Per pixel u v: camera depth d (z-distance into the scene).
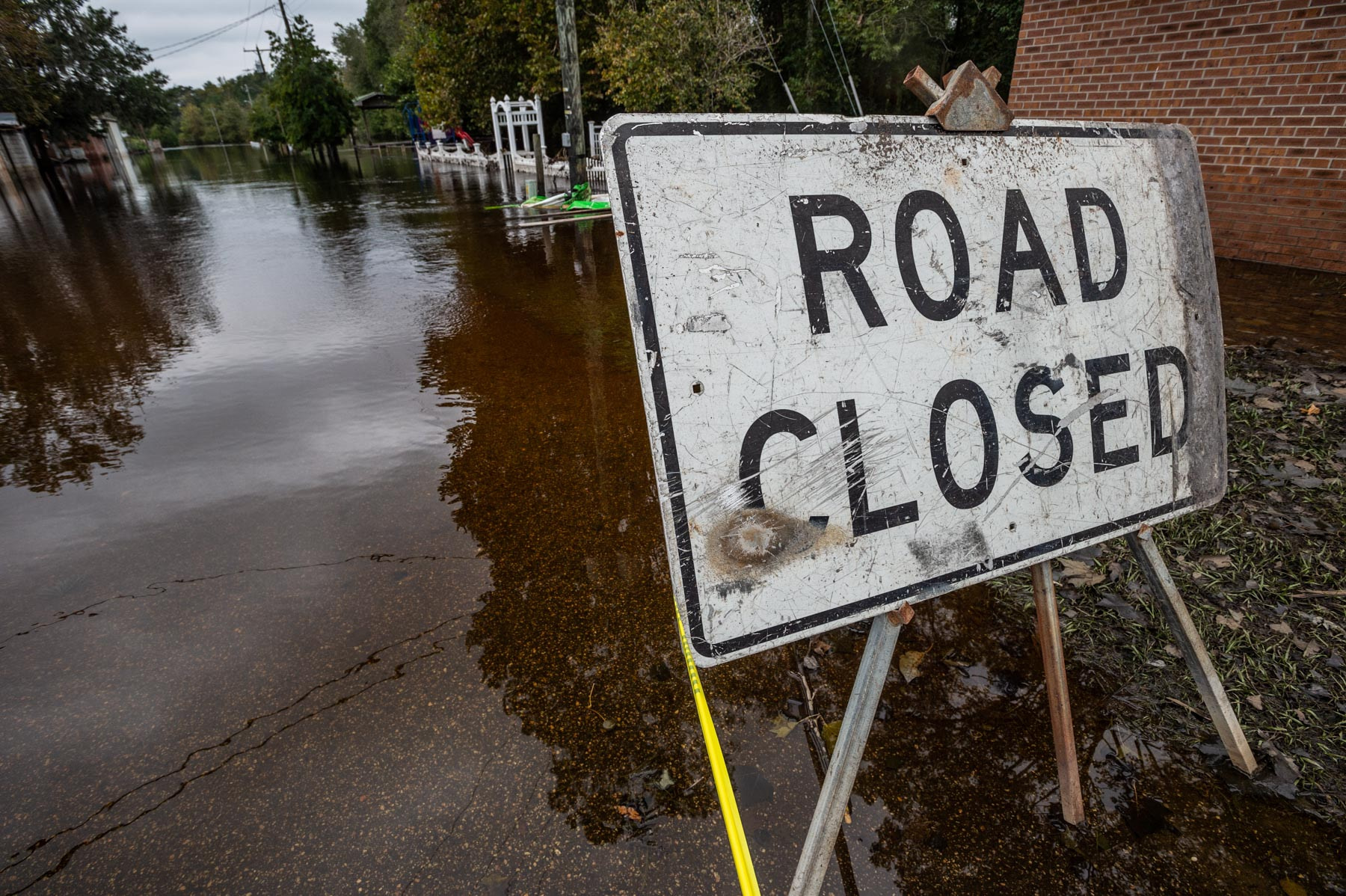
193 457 3.76
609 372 4.80
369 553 2.87
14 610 2.57
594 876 1.59
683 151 1.01
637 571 2.71
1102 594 2.40
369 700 2.13
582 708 2.08
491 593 2.61
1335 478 2.85
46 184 26.11
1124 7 5.61
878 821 1.69
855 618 1.18
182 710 2.11
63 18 32.78
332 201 16.50
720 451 1.06
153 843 1.70
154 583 2.71
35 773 1.90
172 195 20.09
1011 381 1.29
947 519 1.25
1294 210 5.18
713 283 1.04
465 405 4.35
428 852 1.66
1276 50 4.94
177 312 6.80
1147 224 1.45
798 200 1.09
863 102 14.45
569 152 13.14
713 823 1.71
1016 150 1.29
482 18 17.30
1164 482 1.50
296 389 4.70
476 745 1.96
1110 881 1.53
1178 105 5.54
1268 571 2.43
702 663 1.08
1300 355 3.84
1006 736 1.90
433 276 7.95
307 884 1.59
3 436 4.09
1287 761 1.76
